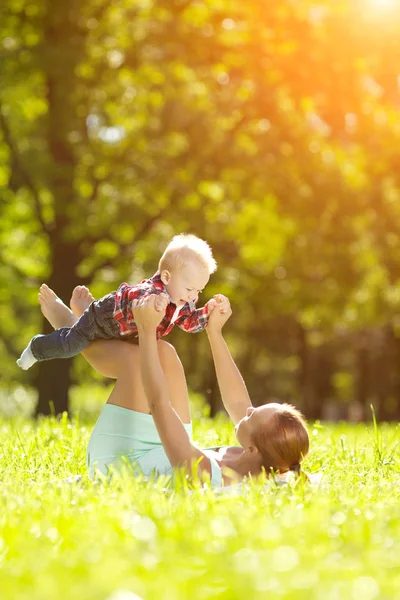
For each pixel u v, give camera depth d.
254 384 62.50
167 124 29.45
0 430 13.59
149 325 7.23
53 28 28.64
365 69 29.73
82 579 4.02
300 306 31.53
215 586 3.95
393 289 33.12
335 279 30.02
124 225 28.88
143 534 4.96
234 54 29.25
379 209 30.27
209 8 29.28
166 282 7.91
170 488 6.84
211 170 29.20
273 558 4.42
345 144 30.59
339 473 8.60
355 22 29.25
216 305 8.45
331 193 29.00
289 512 5.57
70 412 31.98
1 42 28.81
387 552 4.79
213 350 8.52
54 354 8.17
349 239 29.55
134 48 28.72
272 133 28.88
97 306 7.88
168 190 29.08
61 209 28.64
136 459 7.52
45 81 28.55
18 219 34.41
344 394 69.25
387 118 30.47
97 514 5.58
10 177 30.47
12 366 51.91
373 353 59.72
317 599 3.75
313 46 29.08
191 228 29.45
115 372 7.72
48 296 9.00
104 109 28.72
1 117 30.39
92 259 31.25
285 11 29.20
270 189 28.69
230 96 28.88
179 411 7.67
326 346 60.22
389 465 9.23
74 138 28.84
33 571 4.16
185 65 28.88
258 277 32.16
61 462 9.14
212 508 5.80
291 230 30.39
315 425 12.49
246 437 7.30
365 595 3.82
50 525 5.23
